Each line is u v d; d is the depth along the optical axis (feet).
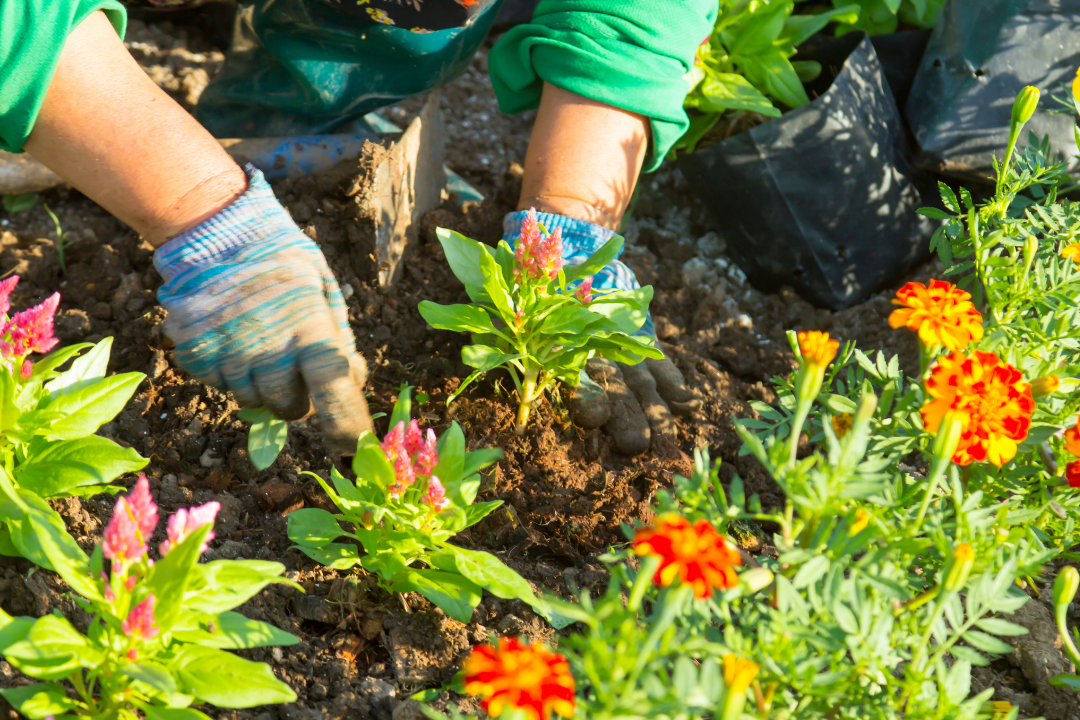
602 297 4.98
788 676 4.05
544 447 5.03
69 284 5.53
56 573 4.56
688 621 4.13
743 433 4.10
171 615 4.17
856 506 4.23
